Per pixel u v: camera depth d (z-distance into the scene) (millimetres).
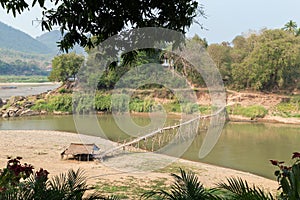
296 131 28562
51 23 3305
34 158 17047
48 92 44656
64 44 3484
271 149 21078
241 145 22188
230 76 39062
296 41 39125
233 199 2959
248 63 37812
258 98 37188
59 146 20953
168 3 3363
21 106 40781
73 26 3320
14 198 3391
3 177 4352
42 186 3580
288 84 38906
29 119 36375
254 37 41156
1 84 101500
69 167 14703
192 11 3363
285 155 19391
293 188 3137
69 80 42156
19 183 4277
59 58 40969
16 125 32031
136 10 3389
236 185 3023
